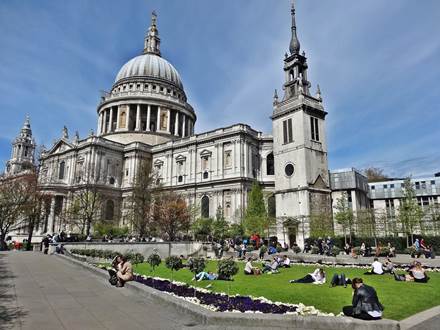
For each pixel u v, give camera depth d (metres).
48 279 19.50
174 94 104.75
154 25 119.00
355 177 70.56
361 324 10.23
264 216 54.91
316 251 39.59
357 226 50.00
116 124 95.25
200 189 70.81
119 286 17.12
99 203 68.31
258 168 70.12
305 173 53.16
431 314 12.57
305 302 14.28
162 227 61.00
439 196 77.88
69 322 10.66
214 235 56.03
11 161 131.38
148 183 67.94
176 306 12.30
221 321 10.62
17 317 11.16
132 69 104.50
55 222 72.88
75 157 80.88
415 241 40.50
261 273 24.78
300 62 60.41
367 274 23.77
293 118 56.94
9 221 59.97
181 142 78.75
